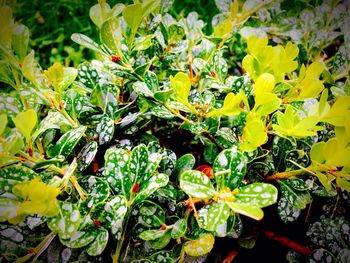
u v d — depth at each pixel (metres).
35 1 0.56
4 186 0.16
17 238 0.19
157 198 0.21
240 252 0.28
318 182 0.23
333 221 0.22
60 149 0.18
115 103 0.21
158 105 0.21
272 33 0.30
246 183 0.22
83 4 0.56
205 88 0.24
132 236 0.20
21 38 0.19
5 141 0.17
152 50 0.25
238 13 0.30
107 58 0.21
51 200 0.15
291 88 0.21
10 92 0.44
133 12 0.19
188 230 0.21
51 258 0.20
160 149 0.21
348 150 0.16
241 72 0.36
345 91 0.21
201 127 0.20
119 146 0.22
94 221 0.18
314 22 0.29
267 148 0.24
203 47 0.25
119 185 0.18
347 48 0.25
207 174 0.22
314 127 0.17
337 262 0.20
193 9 0.52
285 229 0.27
